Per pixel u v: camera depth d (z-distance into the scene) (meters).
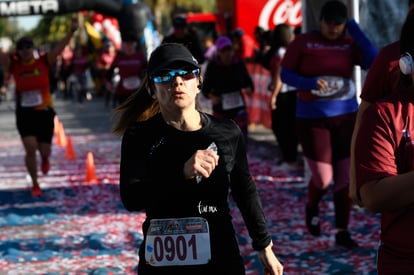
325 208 13.29
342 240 10.52
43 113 15.55
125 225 12.88
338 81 10.42
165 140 5.34
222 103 15.61
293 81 10.40
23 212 14.34
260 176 17.02
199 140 5.36
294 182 16.14
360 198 4.73
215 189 5.32
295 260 10.03
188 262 5.29
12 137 30.23
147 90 5.71
